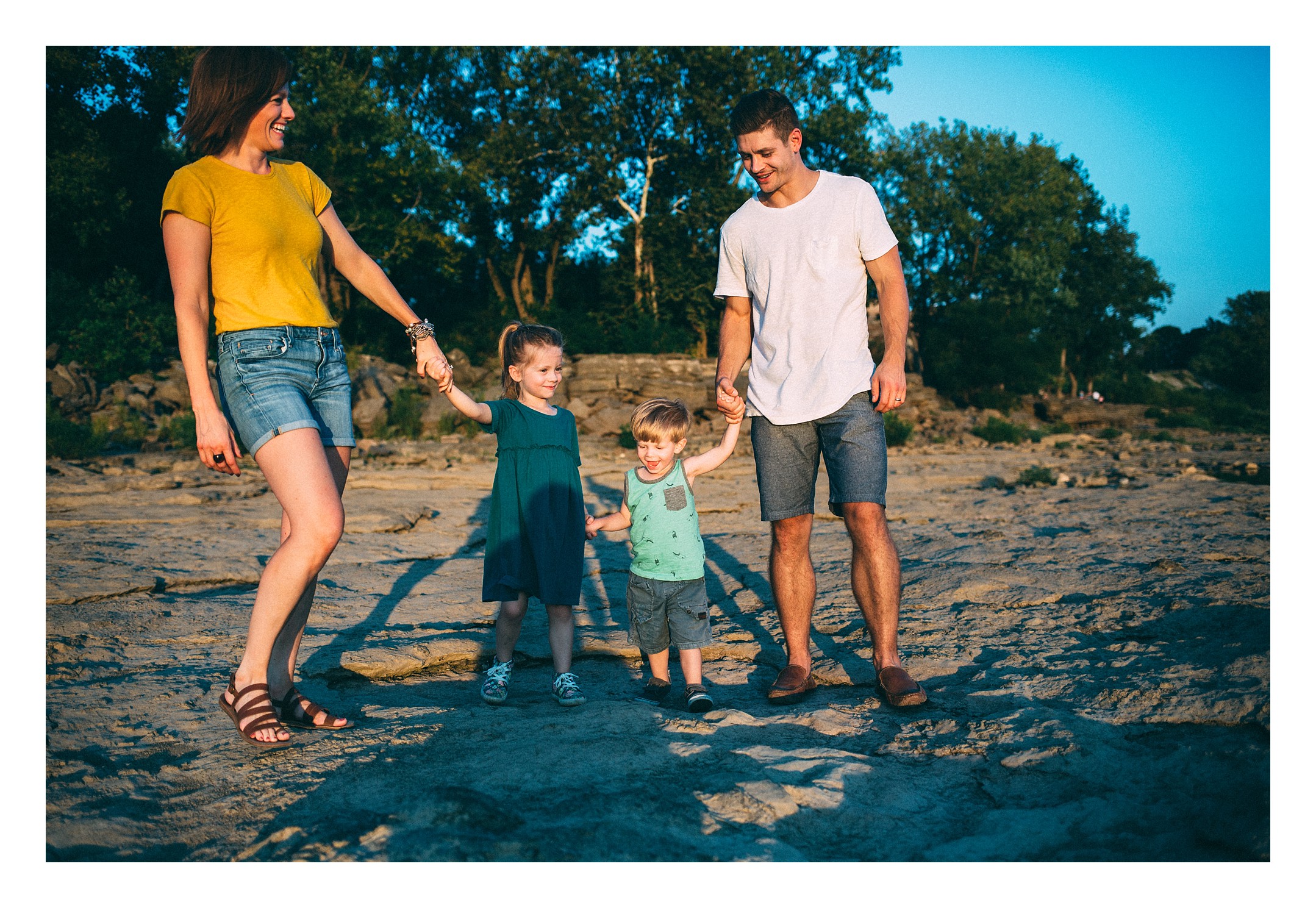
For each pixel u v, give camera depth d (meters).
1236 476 12.69
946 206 45.31
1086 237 55.25
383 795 2.12
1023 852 1.90
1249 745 2.30
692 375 23.36
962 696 3.00
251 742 2.53
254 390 2.48
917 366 39.72
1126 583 4.54
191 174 2.48
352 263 2.99
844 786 2.21
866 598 3.11
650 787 2.15
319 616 4.29
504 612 3.22
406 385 21.34
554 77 30.97
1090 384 53.12
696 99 30.48
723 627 4.21
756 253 3.22
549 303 32.84
